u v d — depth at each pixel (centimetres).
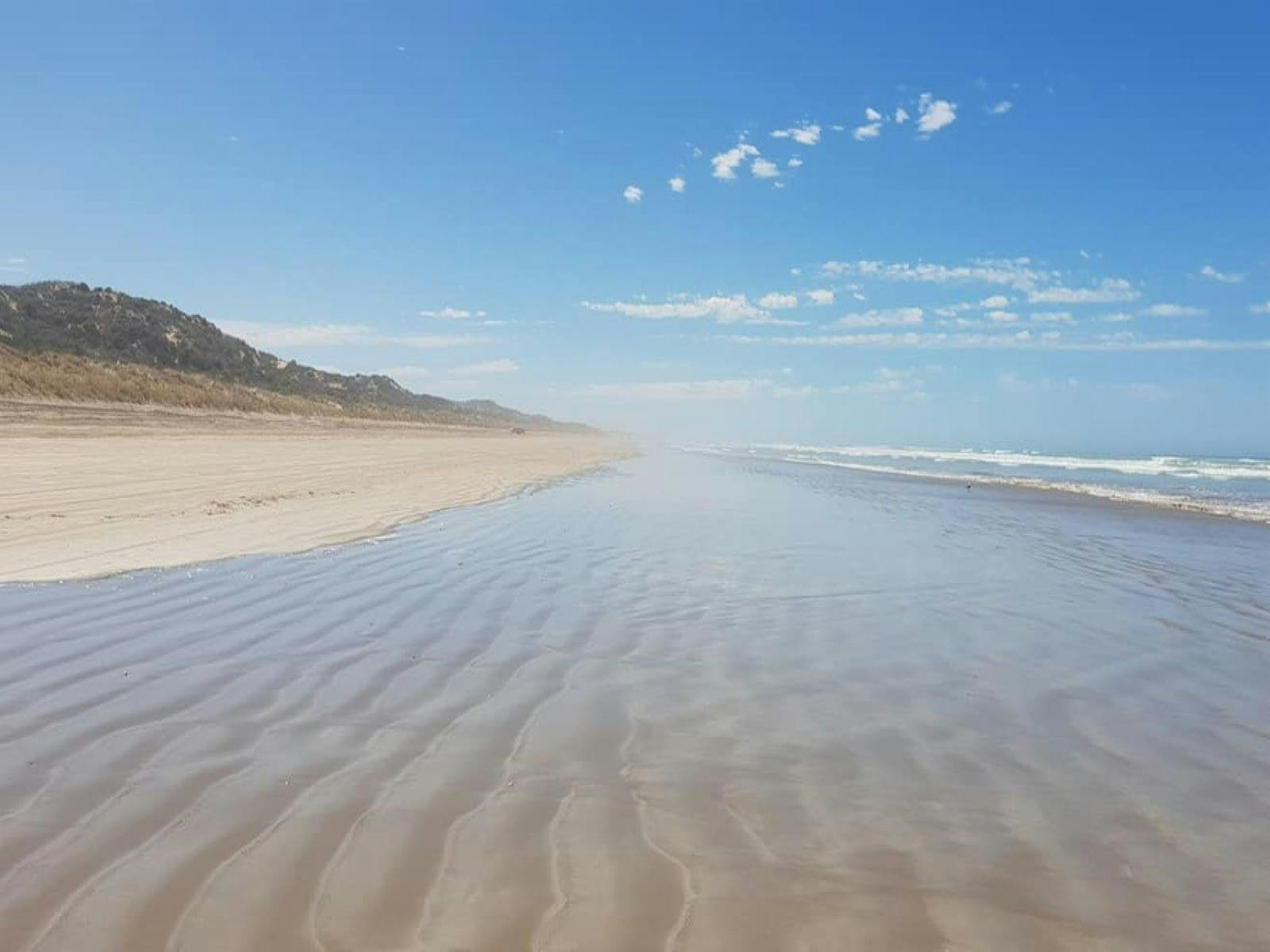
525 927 309
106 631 722
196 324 7131
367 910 315
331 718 534
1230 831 414
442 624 791
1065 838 402
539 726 536
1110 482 3578
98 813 388
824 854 378
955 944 311
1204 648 782
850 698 614
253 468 2259
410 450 3838
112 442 2542
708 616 866
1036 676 682
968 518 1908
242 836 370
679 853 374
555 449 5562
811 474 3588
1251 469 5053
